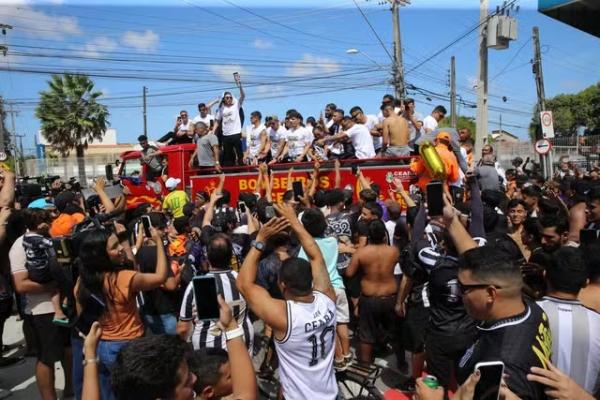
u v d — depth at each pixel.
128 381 1.72
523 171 15.28
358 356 5.84
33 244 4.42
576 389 1.87
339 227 6.23
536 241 4.52
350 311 6.41
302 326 2.89
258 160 11.59
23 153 48.03
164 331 5.08
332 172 8.96
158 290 5.05
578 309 2.50
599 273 2.86
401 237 6.50
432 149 3.82
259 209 6.12
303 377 2.91
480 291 2.07
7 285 5.57
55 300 4.49
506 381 1.89
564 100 50.03
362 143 9.53
